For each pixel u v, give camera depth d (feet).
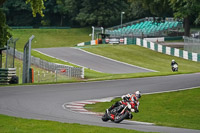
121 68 343.87
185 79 233.35
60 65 293.64
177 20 603.67
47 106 143.54
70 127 90.27
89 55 410.11
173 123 126.62
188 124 125.29
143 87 203.00
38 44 647.56
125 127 104.12
